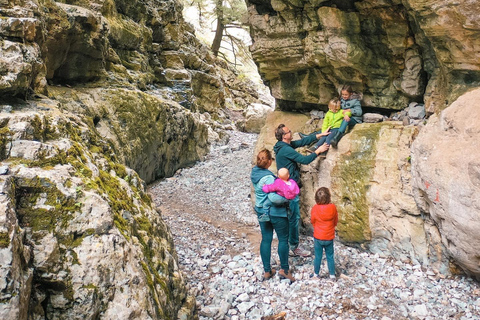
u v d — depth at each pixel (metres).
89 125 5.42
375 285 4.25
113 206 3.01
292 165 5.07
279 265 4.77
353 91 5.48
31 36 3.90
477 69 3.91
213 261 4.95
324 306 3.89
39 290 2.28
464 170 3.54
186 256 5.00
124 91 7.82
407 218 4.56
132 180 4.17
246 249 5.36
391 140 4.84
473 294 3.95
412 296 4.00
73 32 6.35
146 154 8.16
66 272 2.35
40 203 2.47
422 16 3.85
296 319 3.72
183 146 9.98
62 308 2.29
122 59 9.75
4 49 3.41
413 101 5.14
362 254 4.97
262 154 4.36
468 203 3.49
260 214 4.27
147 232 3.44
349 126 5.36
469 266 3.84
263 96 22.09
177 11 15.20
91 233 2.54
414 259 4.57
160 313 2.73
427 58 4.61
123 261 2.58
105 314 2.39
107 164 3.80
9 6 3.92
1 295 1.90
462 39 3.72
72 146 3.16
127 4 10.16
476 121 3.63
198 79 14.77
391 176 4.71
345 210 5.11
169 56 12.71
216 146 12.27
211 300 3.99
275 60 6.04
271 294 4.15
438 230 4.26
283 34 5.64
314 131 6.04
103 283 2.43
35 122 3.01
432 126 4.20
